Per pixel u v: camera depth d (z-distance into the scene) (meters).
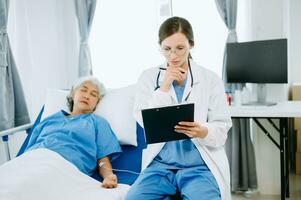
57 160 1.51
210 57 2.75
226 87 2.54
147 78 1.56
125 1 2.94
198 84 1.47
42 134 1.82
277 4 2.39
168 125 1.24
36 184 1.33
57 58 3.01
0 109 2.32
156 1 2.87
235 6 2.50
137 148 1.89
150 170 1.37
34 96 2.95
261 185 2.54
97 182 1.54
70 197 1.39
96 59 3.02
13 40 2.75
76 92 1.97
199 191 1.22
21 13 2.81
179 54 1.39
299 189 2.60
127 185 1.58
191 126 1.26
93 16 2.89
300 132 2.86
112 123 1.93
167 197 1.34
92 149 1.73
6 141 1.94
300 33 3.10
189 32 1.40
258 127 2.49
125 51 2.97
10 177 1.34
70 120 1.87
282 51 2.24
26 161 1.47
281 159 2.19
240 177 2.55
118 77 3.01
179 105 1.21
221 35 2.71
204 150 1.37
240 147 2.53
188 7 2.79
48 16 2.95
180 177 1.31
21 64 2.84
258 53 2.33
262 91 2.40
